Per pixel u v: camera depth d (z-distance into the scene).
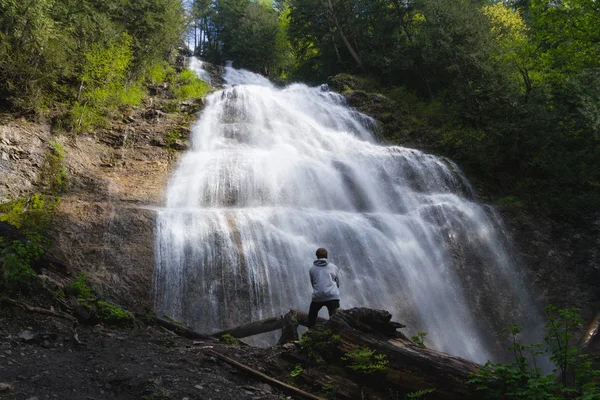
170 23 25.31
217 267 12.16
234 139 20.19
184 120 20.66
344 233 14.36
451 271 15.06
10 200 12.75
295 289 12.65
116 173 15.81
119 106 19.78
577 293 15.37
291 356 6.36
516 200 19.19
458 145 21.58
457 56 25.11
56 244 11.35
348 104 26.92
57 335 5.99
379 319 6.38
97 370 5.20
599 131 20.50
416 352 5.78
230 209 14.53
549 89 22.55
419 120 25.55
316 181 17.53
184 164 17.11
